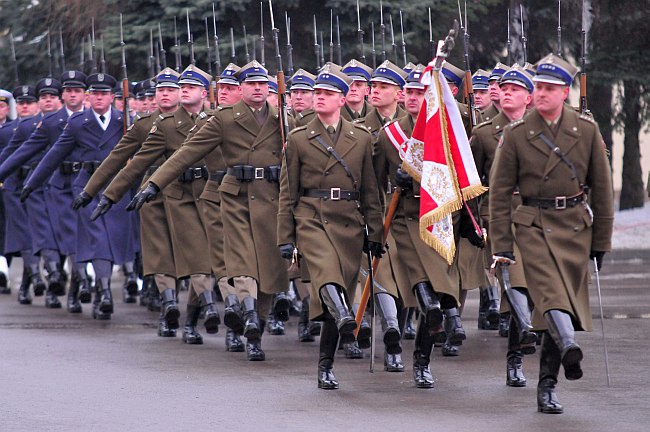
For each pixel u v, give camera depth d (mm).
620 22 54219
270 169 25078
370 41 48344
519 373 21703
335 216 21516
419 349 21547
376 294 21969
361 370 23547
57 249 34281
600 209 19156
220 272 25797
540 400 19281
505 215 19250
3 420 19047
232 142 25062
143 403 20312
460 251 26375
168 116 27875
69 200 33219
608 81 54219
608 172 19156
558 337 18406
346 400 20406
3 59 57688
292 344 27406
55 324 30891
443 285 20891
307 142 21625
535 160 19062
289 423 18609
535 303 18844
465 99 24438
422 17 48031
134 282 35938
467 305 34656
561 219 19047
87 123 32531
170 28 48781
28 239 36156
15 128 37969
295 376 22906
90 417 19219
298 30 48656
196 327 27875
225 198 25141
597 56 54469
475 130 23719
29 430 18359
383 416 19047
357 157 21641
